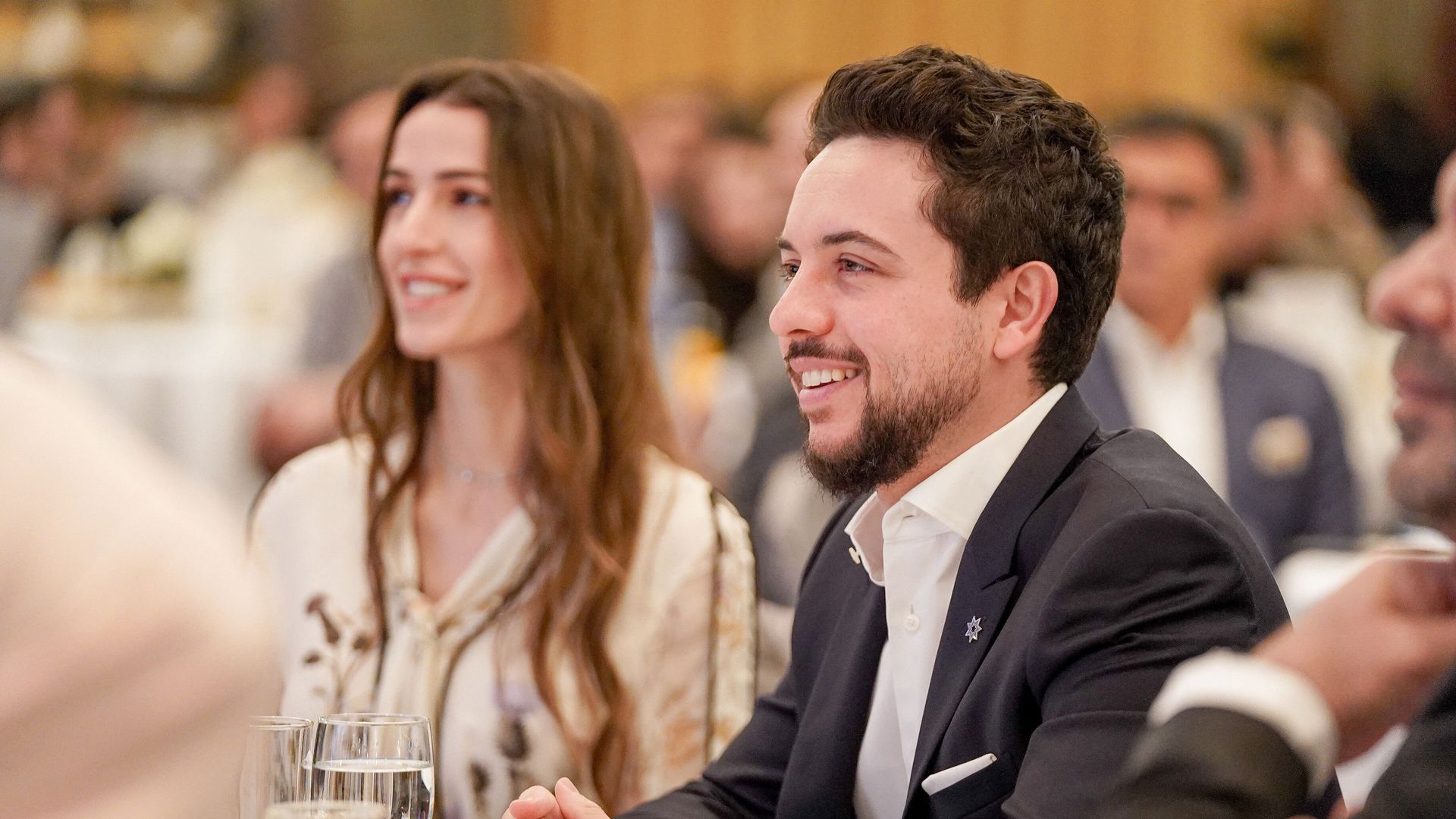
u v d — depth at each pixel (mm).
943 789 3312
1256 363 8211
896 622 3605
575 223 4848
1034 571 3383
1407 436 2129
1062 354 3537
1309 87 16484
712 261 11516
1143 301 8039
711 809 4000
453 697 4645
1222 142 8047
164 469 2154
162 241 13250
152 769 1944
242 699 2004
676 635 4836
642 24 18109
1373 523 8836
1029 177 3441
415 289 4777
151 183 15258
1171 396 8125
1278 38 16641
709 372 9719
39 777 1903
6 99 13945
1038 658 3188
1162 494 3287
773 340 9000
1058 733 3076
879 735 3643
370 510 4926
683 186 11750
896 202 3418
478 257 4754
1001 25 17516
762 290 10945
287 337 12625
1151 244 7957
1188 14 17016
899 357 3426
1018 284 3469
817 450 3545
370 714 3465
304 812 3277
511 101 4824
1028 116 3473
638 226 5070
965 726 3326
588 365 4918
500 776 4570
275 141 15023
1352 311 10266
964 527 3492
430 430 5031
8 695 1886
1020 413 3537
